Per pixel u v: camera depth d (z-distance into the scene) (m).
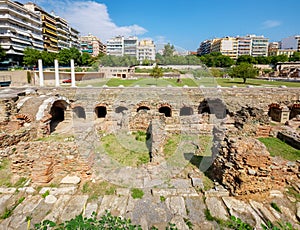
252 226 5.22
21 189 6.45
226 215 5.58
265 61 67.56
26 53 42.44
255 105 16.33
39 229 4.99
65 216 5.48
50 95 15.52
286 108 16.45
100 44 98.44
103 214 5.57
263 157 6.08
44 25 61.81
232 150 6.51
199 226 5.24
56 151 7.09
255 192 6.21
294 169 7.13
